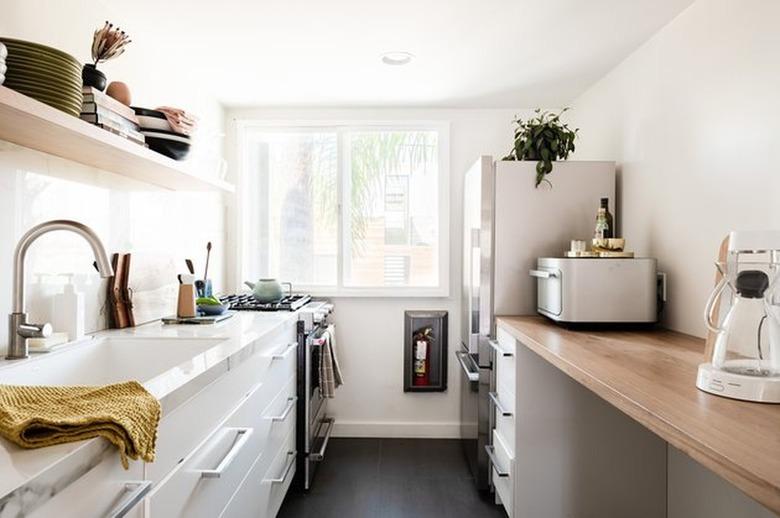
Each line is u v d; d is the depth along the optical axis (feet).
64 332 5.34
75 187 5.86
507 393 7.54
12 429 2.44
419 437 11.32
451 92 10.12
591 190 8.54
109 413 2.76
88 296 6.14
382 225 11.50
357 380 11.38
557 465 6.93
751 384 3.45
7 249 4.86
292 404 8.16
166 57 8.22
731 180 5.81
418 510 8.04
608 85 9.01
